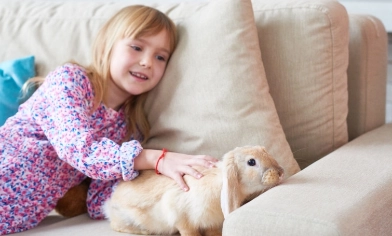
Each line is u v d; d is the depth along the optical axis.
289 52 1.36
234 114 1.28
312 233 0.87
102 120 1.45
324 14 1.32
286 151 1.27
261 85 1.30
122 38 1.41
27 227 1.36
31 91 1.55
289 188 1.02
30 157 1.37
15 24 1.70
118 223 1.23
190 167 1.17
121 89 1.47
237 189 1.05
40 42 1.63
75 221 1.39
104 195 1.39
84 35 1.58
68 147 1.29
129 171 1.24
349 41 1.50
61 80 1.37
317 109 1.36
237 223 0.94
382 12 1.80
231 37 1.30
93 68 1.46
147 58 1.39
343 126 1.40
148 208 1.18
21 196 1.35
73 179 1.45
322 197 0.97
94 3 1.68
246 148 1.10
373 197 0.99
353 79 1.51
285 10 1.37
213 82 1.30
